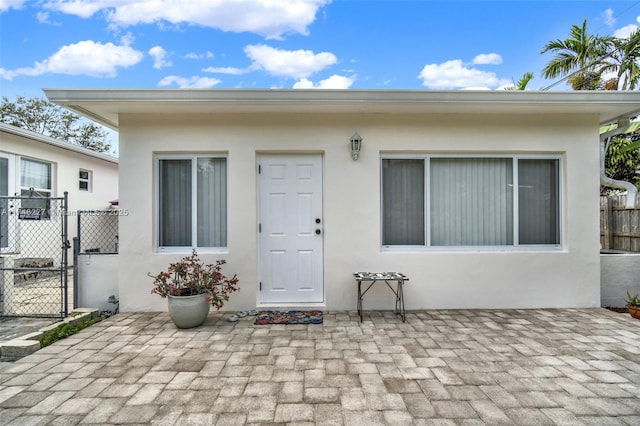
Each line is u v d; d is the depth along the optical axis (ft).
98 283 14.38
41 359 9.26
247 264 14.02
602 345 10.18
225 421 6.47
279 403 7.07
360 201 14.16
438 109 13.57
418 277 14.15
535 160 14.70
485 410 6.81
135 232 13.96
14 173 21.65
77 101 12.37
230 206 14.03
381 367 8.73
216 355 9.52
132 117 13.92
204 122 14.01
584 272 14.33
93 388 7.71
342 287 14.12
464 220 14.66
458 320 12.64
